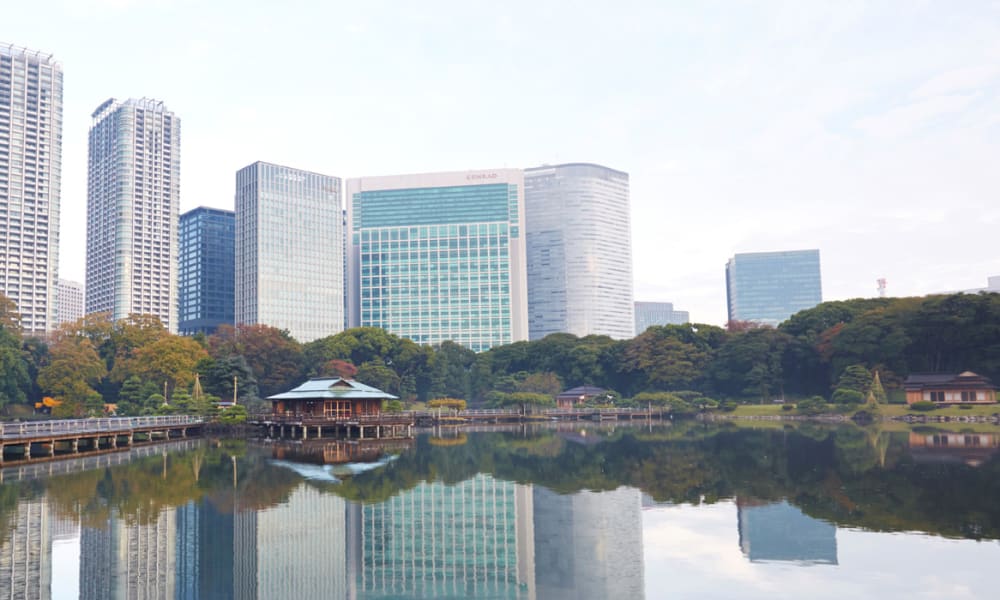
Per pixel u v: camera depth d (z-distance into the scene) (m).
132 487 51.50
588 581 30.09
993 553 32.19
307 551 34.72
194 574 30.95
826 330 148.88
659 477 56.31
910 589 27.94
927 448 72.06
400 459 70.62
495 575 31.12
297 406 107.69
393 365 178.38
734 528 38.25
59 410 119.38
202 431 106.50
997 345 123.06
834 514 40.72
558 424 135.88
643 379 171.12
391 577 30.88
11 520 40.34
